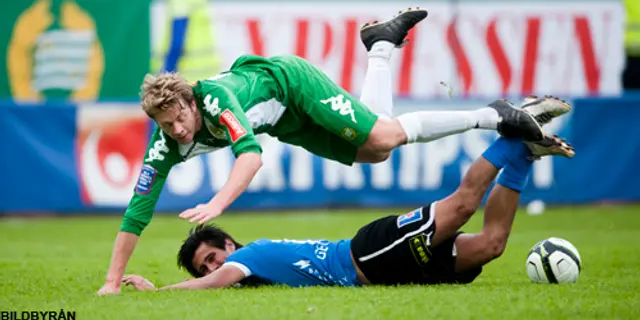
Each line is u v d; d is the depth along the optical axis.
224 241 22.67
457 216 20.97
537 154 21.70
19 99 53.19
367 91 24.14
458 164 53.19
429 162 53.16
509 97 54.88
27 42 53.06
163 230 46.22
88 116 51.69
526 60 54.88
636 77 55.38
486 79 54.75
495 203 21.58
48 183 51.53
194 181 52.09
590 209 53.78
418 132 22.78
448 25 54.50
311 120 22.95
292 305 18.34
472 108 54.56
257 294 20.00
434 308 17.72
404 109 54.06
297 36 53.91
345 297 19.30
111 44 53.22
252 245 21.89
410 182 53.28
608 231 42.16
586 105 53.62
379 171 53.25
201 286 21.30
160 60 53.38
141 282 22.00
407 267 21.28
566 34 55.03
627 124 53.75
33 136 51.53
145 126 51.94
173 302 19.09
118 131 51.84
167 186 52.03
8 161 51.41
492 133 53.06
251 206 52.75
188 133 20.20
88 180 51.84
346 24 54.09
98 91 53.34
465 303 18.25
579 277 23.73
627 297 19.00
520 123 21.58
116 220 52.22
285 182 52.94
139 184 21.19
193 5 53.28
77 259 31.66
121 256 21.28
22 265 29.27
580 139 53.78
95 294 21.03
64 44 53.28
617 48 55.16
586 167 53.88
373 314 17.19
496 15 54.69
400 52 54.28
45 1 52.97
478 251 21.62
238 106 20.20
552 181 53.97
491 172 21.06
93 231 46.31
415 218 21.08
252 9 53.59
